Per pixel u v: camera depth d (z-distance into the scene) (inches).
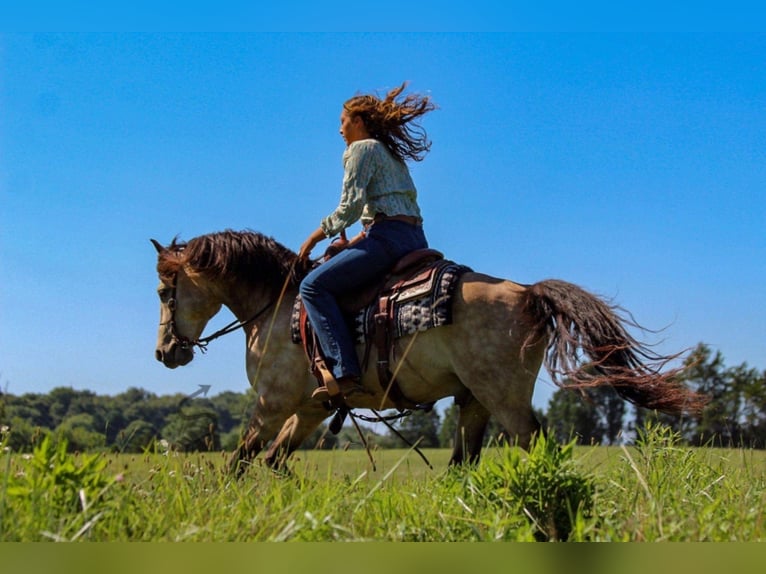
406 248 233.0
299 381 244.5
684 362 199.3
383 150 236.7
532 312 204.4
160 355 269.4
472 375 209.6
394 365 222.5
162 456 188.7
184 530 141.9
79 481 144.2
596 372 200.2
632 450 205.8
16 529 130.3
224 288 263.7
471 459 231.1
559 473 154.6
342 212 232.2
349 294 232.8
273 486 185.9
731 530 144.3
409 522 148.6
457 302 212.5
